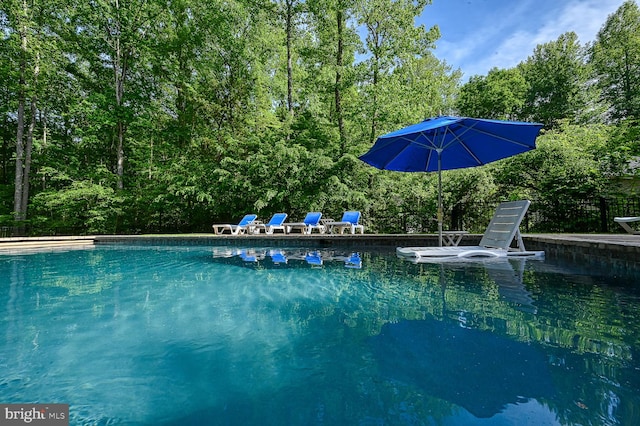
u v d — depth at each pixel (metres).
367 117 12.23
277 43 15.21
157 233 14.88
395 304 2.93
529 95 25.45
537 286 3.46
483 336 2.11
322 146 13.05
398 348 1.97
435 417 1.29
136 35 14.07
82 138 14.53
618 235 6.53
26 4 12.70
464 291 3.32
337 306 2.94
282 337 2.22
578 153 9.73
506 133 5.18
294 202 11.81
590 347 1.90
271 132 13.11
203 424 1.31
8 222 13.60
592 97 21.77
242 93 14.72
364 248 7.75
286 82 15.70
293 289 3.66
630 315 2.48
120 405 1.46
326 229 10.32
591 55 23.28
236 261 5.89
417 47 12.66
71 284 4.04
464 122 5.09
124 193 13.76
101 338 2.25
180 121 15.40
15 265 5.65
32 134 14.88
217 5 14.13
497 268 4.56
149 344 2.14
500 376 1.59
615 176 9.39
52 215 14.82
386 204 12.03
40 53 12.89
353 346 2.03
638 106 19.28
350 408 1.38
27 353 2.01
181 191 12.61
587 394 1.41
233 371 1.75
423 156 6.81
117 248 8.62
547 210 9.83
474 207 10.57
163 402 1.47
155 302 3.18
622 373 1.58
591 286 3.45
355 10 12.26
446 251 5.55
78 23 13.75
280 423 1.28
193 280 4.20
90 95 14.06
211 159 14.59
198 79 14.91
